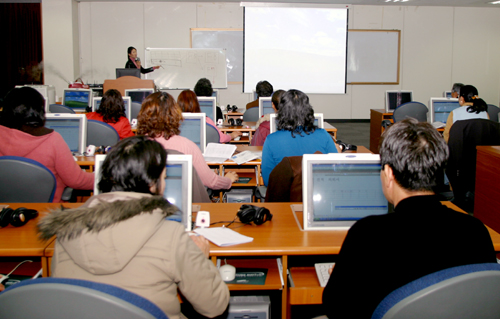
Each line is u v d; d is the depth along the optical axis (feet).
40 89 19.01
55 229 2.78
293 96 7.04
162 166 3.36
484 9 29.40
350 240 3.05
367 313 2.90
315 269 5.01
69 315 2.35
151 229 2.91
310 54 28.12
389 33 29.01
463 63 29.94
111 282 2.89
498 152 8.79
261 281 4.92
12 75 27.32
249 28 27.66
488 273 2.46
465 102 13.26
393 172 3.07
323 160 5.13
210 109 14.19
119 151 3.26
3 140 6.43
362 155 5.18
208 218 5.12
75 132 9.45
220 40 28.12
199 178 6.17
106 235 2.78
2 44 26.94
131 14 27.48
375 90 29.68
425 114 16.97
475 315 2.54
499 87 30.50
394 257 2.82
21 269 5.05
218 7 27.78
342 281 3.00
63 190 7.07
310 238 4.83
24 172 6.02
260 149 10.50
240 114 19.21
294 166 6.00
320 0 26.61
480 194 9.50
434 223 2.86
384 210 5.17
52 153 6.59
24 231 4.85
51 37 26.14
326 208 5.11
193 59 27.84
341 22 27.78
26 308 2.36
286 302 5.11
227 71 28.53
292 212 5.66
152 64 27.50
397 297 2.54
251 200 8.48
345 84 28.55
